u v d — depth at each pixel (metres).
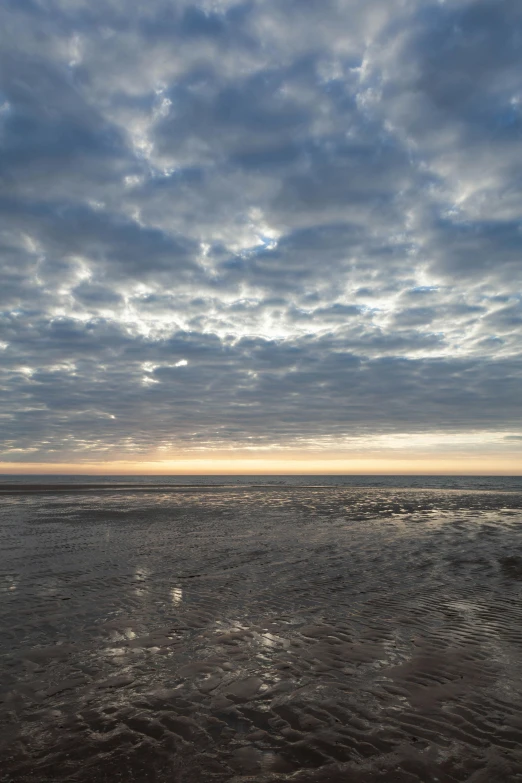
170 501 30.48
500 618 7.15
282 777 3.52
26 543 13.70
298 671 5.34
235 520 19.61
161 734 4.07
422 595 8.45
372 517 20.98
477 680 5.10
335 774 3.55
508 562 11.20
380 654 5.81
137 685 4.98
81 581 9.30
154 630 6.62
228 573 10.05
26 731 4.11
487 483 74.69
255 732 4.11
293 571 10.26
